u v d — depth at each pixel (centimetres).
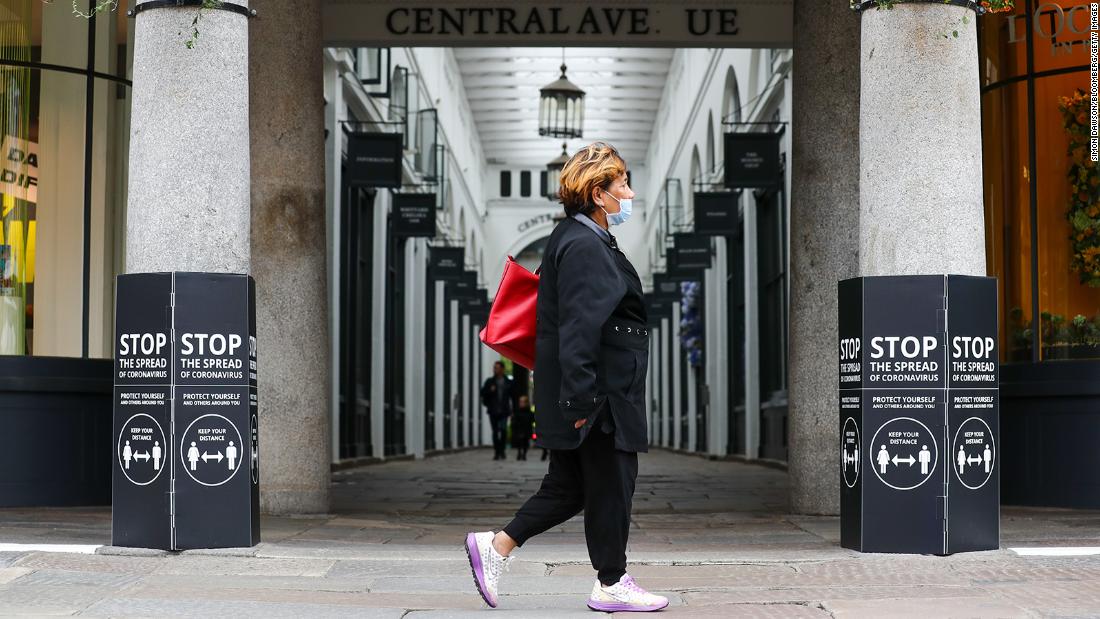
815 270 1018
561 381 483
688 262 2661
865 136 728
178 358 681
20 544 703
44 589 558
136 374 685
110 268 1180
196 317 684
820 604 533
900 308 686
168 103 709
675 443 3738
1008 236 1143
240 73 731
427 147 2580
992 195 1154
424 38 1411
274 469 1009
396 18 1408
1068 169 1109
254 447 700
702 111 3016
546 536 854
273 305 1016
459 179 4081
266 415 1009
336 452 2041
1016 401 1077
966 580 598
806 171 1025
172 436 678
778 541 792
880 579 605
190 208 708
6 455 1062
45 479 1074
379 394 2450
